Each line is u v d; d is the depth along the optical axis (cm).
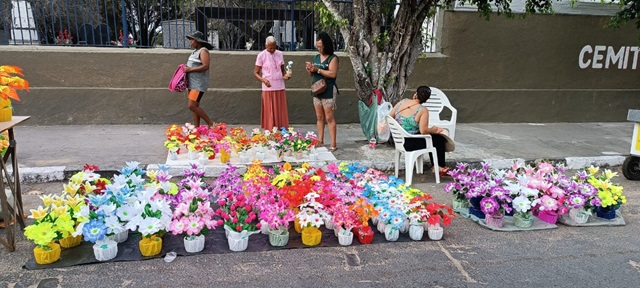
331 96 646
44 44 791
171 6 866
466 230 420
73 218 347
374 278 331
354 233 396
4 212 344
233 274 330
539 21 911
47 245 334
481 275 339
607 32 943
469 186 445
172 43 842
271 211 365
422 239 396
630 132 873
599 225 438
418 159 592
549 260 365
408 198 400
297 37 870
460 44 892
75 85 785
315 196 376
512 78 927
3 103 377
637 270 353
